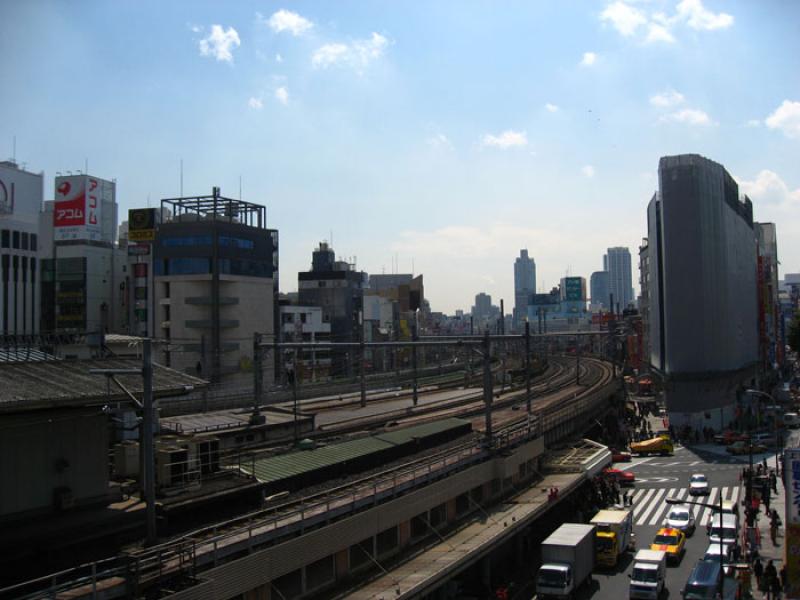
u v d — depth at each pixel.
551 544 39.00
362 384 69.25
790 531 29.95
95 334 30.86
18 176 108.00
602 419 87.56
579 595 39.41
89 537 24.86
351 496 32.88
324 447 41.50
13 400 22.36
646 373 129.75
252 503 31.64
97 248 107.69
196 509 29.28
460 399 79.88
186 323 97.12
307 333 125.19
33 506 24.72
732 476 67.56
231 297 99.25
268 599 26.23
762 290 130.62
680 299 94.88
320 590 29.14
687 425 90.62
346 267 150.50
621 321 160.25
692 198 94.12
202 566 24.33
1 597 20.05
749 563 41.91
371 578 30.84
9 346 29.98
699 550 47.28
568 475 53.62
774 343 149.88
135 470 31.03
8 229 99.81
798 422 93.38
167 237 99.00
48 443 25.34
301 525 28.73
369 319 159.38
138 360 31.09
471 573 40.50
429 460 42.44
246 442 45.88
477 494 43.81
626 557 46.25
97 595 21.02
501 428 55.28
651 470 72.50
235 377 96.62
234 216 105.00
